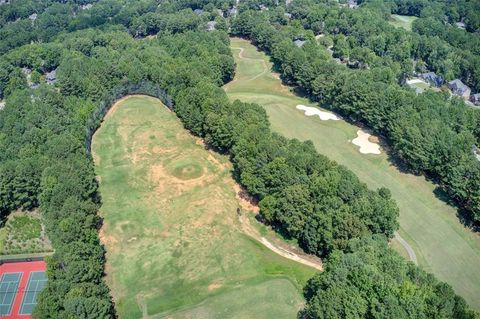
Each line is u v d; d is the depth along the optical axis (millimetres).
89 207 127375
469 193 128250
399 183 144750
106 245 127688
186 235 129000
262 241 126750
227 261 120188
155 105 195750
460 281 112375
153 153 165250
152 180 151625
